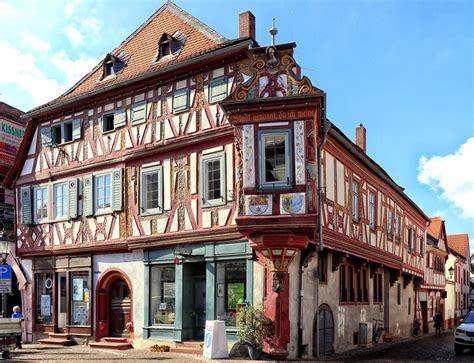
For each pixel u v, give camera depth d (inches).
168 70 677.9
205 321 631.8
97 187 761.6
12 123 991.6
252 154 565.9
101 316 738.2
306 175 555.8
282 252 561.6
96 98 767.7
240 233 570.6
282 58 574.9
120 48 821.9
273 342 566.3
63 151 810.8
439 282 1603.1
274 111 564.1
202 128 650.8
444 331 1550.2
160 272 689.6
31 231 845.8
